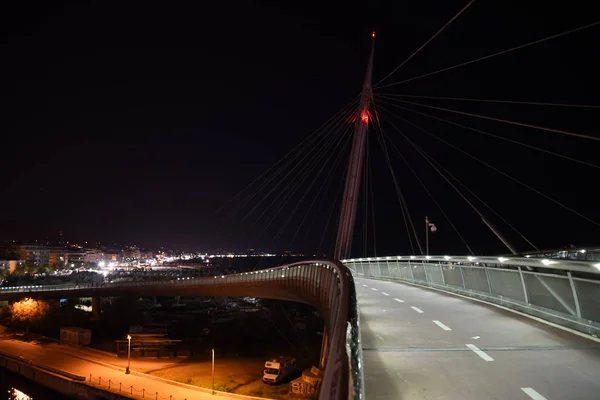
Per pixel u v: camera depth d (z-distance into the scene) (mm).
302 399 43844
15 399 57250
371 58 59000
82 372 56250
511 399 6707
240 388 48844
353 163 53469
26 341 75000
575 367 8164
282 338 78500
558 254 36562
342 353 4754
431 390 7148
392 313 15070
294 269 40062
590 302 10953
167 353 65562
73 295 99625
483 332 11445
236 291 65250
